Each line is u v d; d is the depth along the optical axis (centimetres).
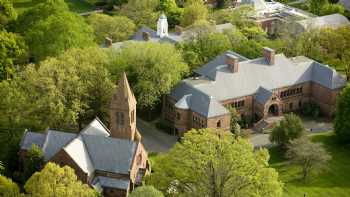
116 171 13462
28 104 15462
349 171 15938
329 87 18762
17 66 19362
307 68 19362
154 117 18550
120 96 13850
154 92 17400
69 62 16238
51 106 15275
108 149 13612
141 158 13975
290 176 15538
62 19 19275
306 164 15262
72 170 12075
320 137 17662
